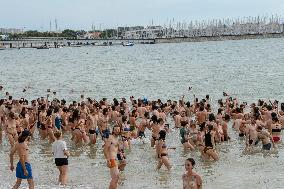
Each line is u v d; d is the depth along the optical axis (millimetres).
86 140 25047
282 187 16000
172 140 26219
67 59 160125
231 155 21609
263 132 22547
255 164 19641
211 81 70438
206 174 18141
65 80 79938
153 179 17531
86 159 21266
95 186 16656
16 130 24641
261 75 77250
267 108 28625
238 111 30984
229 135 27141
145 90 61250
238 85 63000
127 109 32312
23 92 61094
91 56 179125
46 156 22094
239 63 112562
